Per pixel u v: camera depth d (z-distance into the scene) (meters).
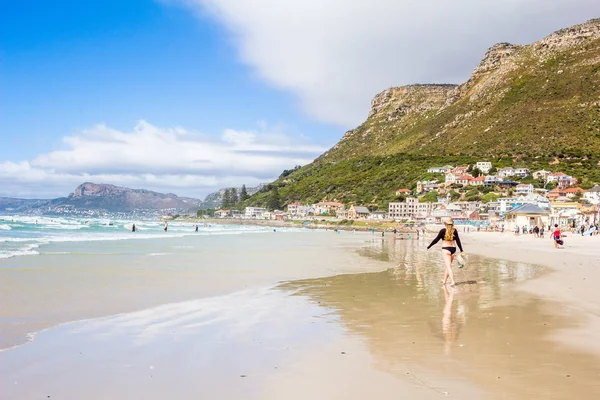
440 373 6.75
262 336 8.99
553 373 6.73
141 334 9.11
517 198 147.88
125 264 22.66
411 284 17.02
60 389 6.11
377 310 11.80
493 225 124.44
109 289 14.87
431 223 155.75
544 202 140.00
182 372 6.79
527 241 56.19
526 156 189.25
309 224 186.25
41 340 8.55
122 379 6.48
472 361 7.32
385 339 8.76
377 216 182.12
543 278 17.94
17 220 103.31
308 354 7.73
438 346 8.23
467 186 181.25
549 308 11.85
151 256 27.86
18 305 11.72
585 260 26.72
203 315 11.13
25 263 21.22
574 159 176.88
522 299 13.23
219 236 66.38
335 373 6.75
